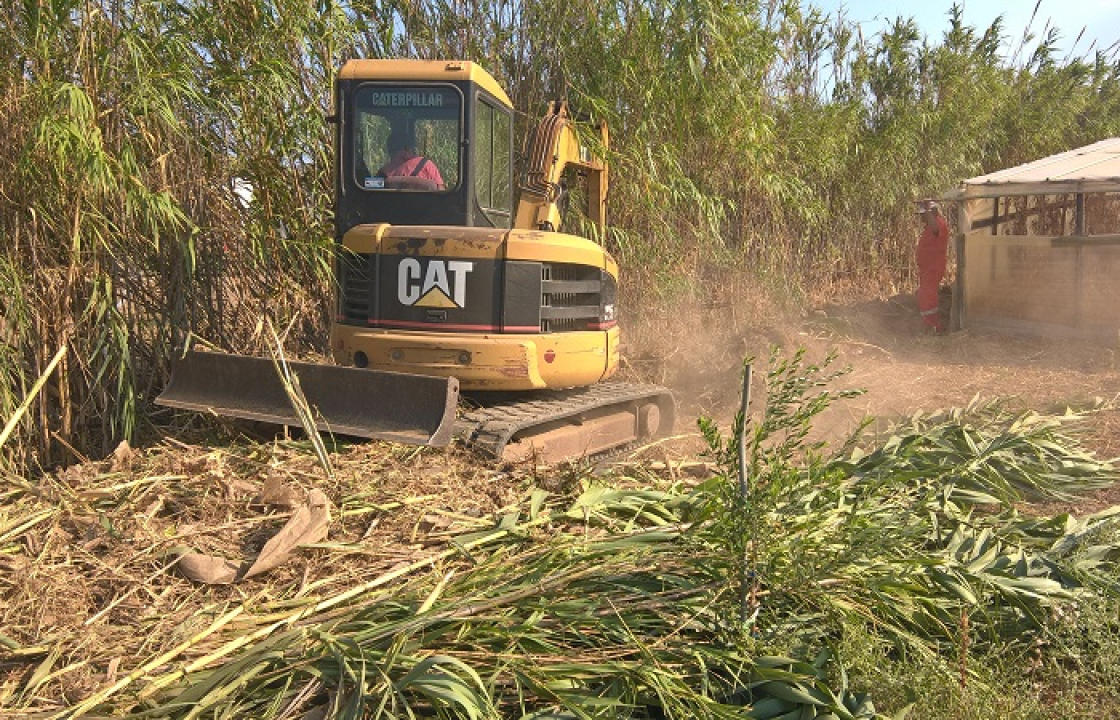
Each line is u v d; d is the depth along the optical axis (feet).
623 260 31.24
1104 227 46.19
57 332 18.85
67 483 15.38
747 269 37.81
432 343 18.13
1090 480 18.10
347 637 10.41
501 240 18.20
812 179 43.27
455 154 19.08
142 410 20.54
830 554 11.64
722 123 32.53
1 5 17.72
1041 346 34.35
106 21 19.24
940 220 38.06
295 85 22.91
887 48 46.37
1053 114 55.16
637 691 9.93
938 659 10.75
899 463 15.66
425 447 16.71
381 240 18.45
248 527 13.74
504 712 9.86
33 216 18.13
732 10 30.71
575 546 12.61
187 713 9.51
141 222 20.63
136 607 11.64
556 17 30.09
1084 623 11.64
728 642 10.75
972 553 13.24
